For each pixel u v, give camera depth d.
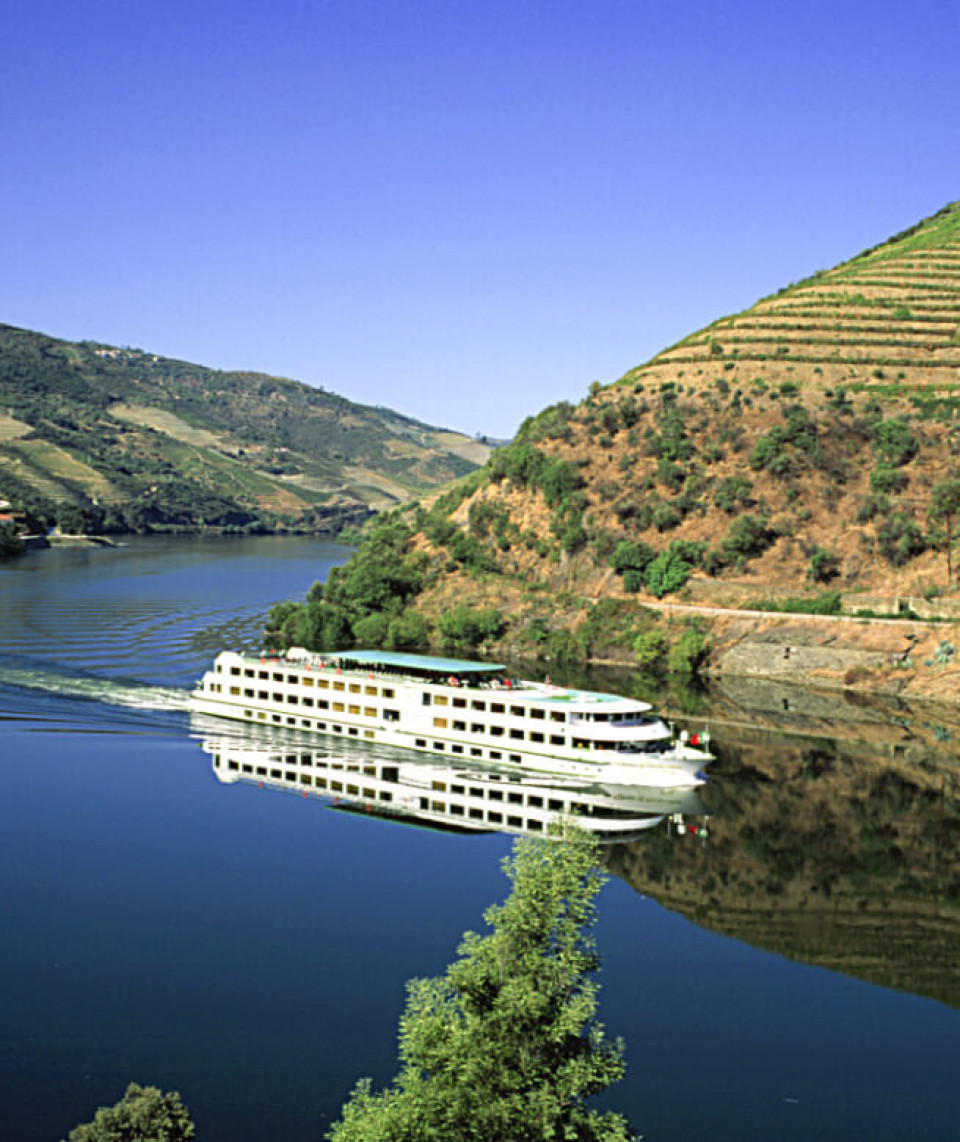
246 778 94.94
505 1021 40.81
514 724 98.56
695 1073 53.06
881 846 83.81
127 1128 41.53
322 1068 51.78
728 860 80.25
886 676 143.50
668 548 176.50
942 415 188.50
